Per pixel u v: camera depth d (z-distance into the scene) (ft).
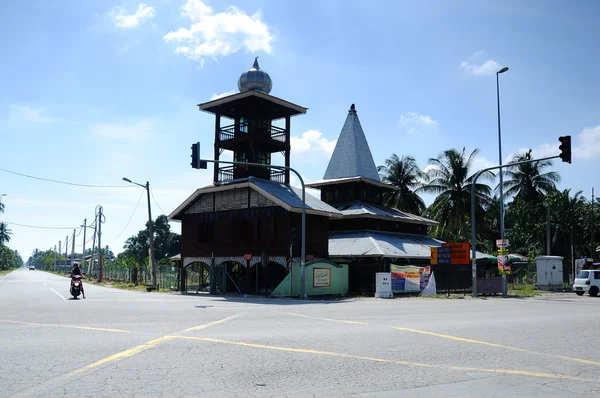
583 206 219.20
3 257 581.94
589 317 56.80
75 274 90.38
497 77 122.72
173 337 36.45
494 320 51.62
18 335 37.22
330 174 166.71
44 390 21.58
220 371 25.63
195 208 135.33
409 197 207.41
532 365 28.68
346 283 118.52
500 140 120.67
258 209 120.47
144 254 318.65
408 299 99.55
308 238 119.75
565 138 82.84
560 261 147.43
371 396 21.54
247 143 131.44
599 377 25.96
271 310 62.49
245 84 132.67
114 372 25.03
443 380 24.61
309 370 26.22
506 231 237.66
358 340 36.24
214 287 121.49
